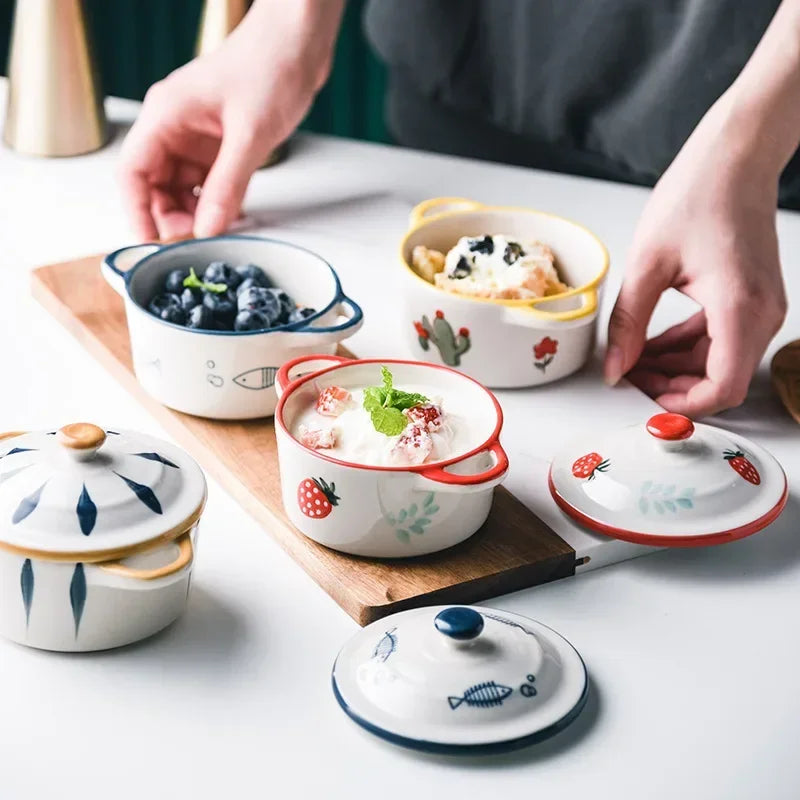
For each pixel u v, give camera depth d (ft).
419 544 3.33
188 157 5.41
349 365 3.60
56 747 2.77
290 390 3.47
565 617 3.26
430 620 2.96
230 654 3.08
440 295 4.08
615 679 3.04
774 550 3.55
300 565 3.41
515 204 5.65
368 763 2.77
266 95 5.05
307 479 3.27
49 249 5.13
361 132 9.51
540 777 2.75
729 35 5.32
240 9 5.76
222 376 3.85
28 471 2.99
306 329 3.85
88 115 5.95
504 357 4.15
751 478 3.53
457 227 4.50
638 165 5.87
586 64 5.72
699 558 3.51
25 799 2.63
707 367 4.09
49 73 5.82
